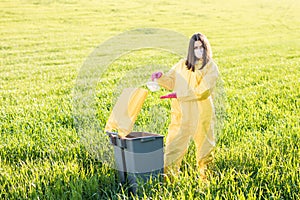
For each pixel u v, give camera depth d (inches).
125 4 1539.1
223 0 1748.3
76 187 206.4
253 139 270.7
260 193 194.9
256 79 530.3
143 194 200.1
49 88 512.4
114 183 217.6
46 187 206.5
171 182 217.0
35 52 865.5
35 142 278.4
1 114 374.0
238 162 232.7
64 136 285.6
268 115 341.4
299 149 247.9
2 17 1235.9
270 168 219.5
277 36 1153.4
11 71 666.2
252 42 1038.4
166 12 1456.7
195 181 207.8
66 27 1170.0
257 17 1459.2
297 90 451.8
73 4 1469.0
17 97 460.8
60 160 244.8
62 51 878.4
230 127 297.9
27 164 241.1
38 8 1375.5
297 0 1792.6
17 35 1043.9
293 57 800.3
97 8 1440.7
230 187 203.5
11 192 207.3
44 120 339.0
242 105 382.3
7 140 283.6
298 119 325.4
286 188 204.7
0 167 240.4
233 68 645.3
